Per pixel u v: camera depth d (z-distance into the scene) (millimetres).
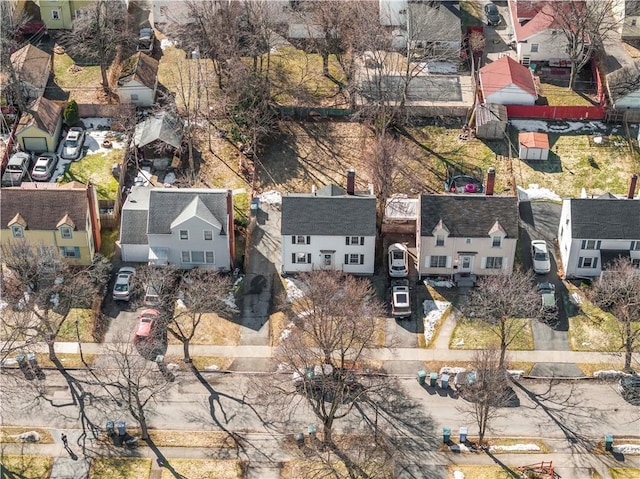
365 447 90250
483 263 106250
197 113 125625
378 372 97500
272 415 93375
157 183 117125
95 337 100625
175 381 96438
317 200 105625
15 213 105625
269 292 105625
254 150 118875
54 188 107562
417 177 118125
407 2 136375
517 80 125812
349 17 130625
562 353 99562
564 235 107625
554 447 90438
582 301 104500
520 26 135500
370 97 128375
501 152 121688
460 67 134000
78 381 96312
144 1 144250
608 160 120688
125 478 87438
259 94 122750
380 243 110125
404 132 124562
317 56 136250
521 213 113875
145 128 120625
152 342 99250
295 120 126062
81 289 101312
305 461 89125
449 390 95688
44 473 87750
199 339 100625
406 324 102375
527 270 107688
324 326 94562
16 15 136000
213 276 102375
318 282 98750
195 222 104375
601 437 91250
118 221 113312
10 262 101938
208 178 118000
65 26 138500
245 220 112625
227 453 89812
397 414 93438
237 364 98438
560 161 120438
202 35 134000
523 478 87500
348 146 122812
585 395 95375
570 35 127875
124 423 90812
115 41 133750
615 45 136125
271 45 136000
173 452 89812
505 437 91375
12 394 94875
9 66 121500
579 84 131125
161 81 131375
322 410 89312
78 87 129750
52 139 119812
